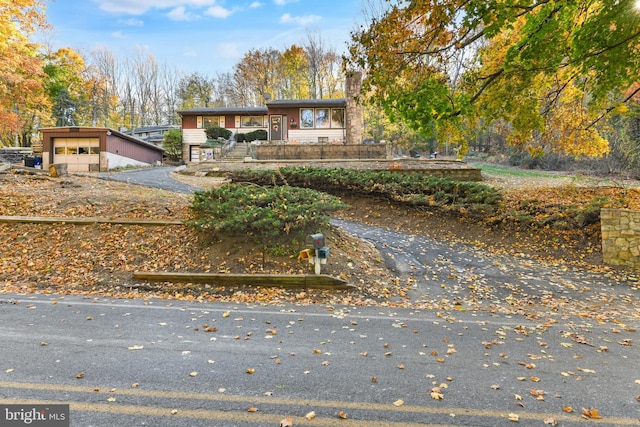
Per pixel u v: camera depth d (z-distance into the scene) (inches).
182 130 1290.6
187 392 126.6
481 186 471.8
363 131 1596.9
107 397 122.1
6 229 327.3
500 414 117.7
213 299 241.9
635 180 652.1
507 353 167.2
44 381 130.8
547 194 488.4
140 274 268.1
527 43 324.5
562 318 222.4
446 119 370.9
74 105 1681.8
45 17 713.6
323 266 287.9
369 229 432.5
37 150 1004.6
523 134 448.5
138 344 166.2
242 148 1096.8
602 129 661.3
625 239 332.2
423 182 490.9
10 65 742.5
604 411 121.1
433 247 377.1
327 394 127.4
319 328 194.7
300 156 884.6
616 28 301.7
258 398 124.0
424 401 124.3
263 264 288.7
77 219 345.7
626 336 192.7
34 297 230.7
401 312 228.7
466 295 270.1
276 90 2126.0
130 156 1064.2
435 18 303.7
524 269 325.1
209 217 322.0
